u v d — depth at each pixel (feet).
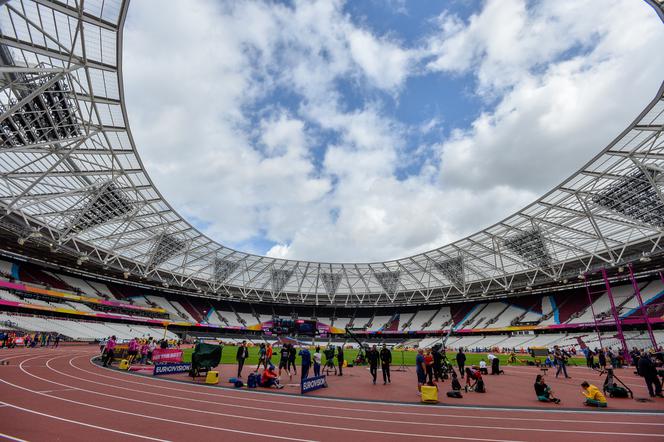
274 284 255.29
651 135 91.56
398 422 33.68
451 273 217.15
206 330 253.85
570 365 106.42
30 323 139.95
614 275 177.58
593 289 199.72
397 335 270.26
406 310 289.94
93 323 177.68
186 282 228.22
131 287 236.02
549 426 32.65
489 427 32.17
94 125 88.94
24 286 149.07
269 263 234.99
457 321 249.75
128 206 132.26
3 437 25.49
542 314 208.64
